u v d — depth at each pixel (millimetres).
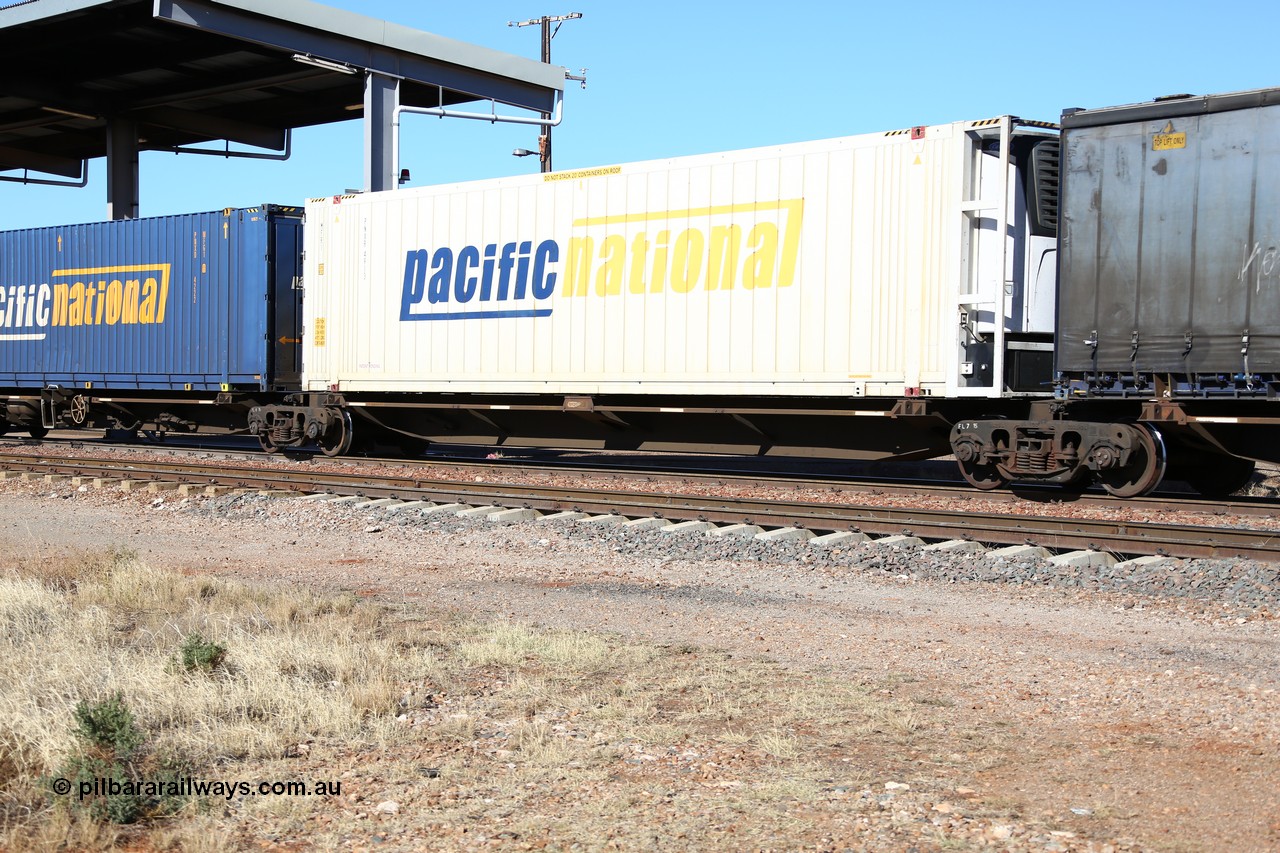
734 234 15398
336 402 20078
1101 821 4793
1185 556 10070
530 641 7734
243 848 4684
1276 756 5465
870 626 8266
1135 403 13609
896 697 6547
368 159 33125
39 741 5688
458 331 18203
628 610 8859
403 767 5488
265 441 21656
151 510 14680
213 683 6664
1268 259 11812
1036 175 13922
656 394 16375
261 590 9422
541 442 18750
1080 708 6309
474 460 20000
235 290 21391
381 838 4723
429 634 8047
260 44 30656
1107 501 13172
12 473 17781
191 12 29109
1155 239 12555
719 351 15547
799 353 14906
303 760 5656
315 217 20125
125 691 6465
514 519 13203
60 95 39250
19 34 34000
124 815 4961
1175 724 5977
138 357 23141
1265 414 12484
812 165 14805
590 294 16703
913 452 15289
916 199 14008
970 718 6176
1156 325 12539
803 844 4594
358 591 9797
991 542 11125
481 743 5859
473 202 18016
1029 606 8898
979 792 5121
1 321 26062
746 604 9031
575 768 5480
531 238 17344
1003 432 13992
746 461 22391
